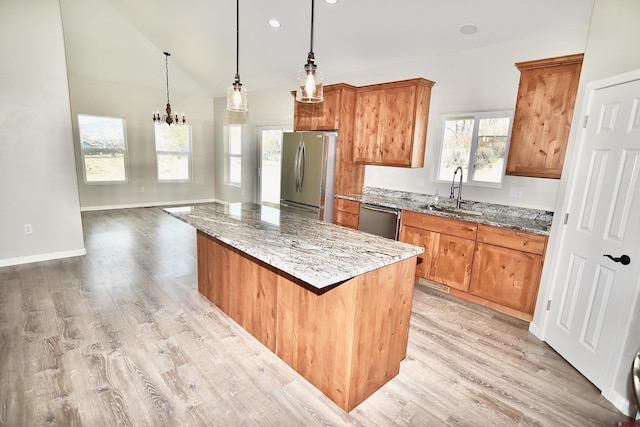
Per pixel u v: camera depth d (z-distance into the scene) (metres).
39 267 3.67
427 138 4.01
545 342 2.57
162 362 2.14
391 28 3.48
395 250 1.93
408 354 2.35
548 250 2.60
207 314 2.78
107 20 5.12
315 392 1.93
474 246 3.11
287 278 2.06
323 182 4.32
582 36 2.83
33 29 3.46
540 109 2.83
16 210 3.65
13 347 2.23
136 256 4.16
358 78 4.61
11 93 3.44
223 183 7.95
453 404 1.88
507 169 3.09
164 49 5.93
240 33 4.52
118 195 6.98
